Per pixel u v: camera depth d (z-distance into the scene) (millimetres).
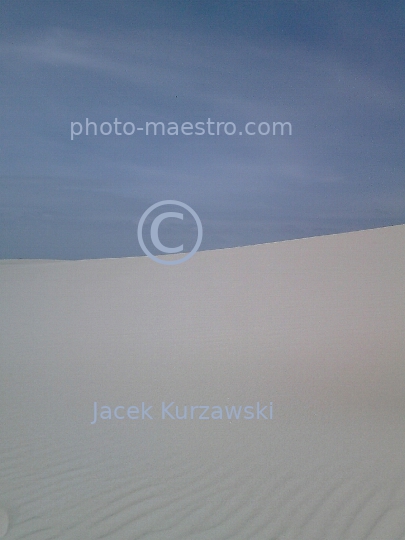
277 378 9266
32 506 4301
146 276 21969
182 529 3895
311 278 18359
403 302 14594
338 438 5902
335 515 4055
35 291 20875
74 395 8172
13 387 8812
